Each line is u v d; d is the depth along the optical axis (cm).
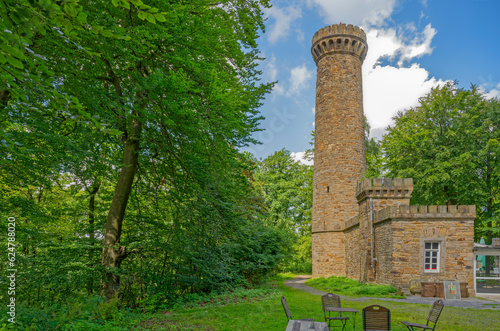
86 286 1092
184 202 1217
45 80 406
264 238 2131
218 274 1414
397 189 2023
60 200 1528
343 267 2809
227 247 1638
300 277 3641
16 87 418
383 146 2792
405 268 1659
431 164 2392
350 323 887
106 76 997
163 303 1193
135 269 1217
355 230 2381
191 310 1092
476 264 1719
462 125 2311
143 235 1290
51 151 855
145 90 861
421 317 998
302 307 1147
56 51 695
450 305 1280
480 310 1144
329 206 2942
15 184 969
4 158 798
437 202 2544
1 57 324
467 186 2230
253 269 1978
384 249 1792
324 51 3206
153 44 823
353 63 3164
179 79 803
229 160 1048
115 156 1294
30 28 328
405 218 1688
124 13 796
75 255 1098
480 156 2228
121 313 882
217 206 1279
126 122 988
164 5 790
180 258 1323
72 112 444
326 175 3009
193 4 932
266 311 1054
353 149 2995
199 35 865
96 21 641
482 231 2536
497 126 2434
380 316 621
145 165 1288
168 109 866
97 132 873
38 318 715
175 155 1096
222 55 1061
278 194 4462
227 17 1111
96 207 1528
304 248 4278
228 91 902
